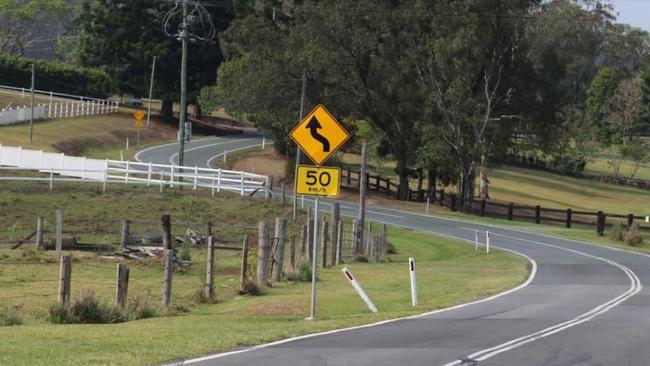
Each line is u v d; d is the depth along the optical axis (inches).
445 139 2354.8
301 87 2407.7
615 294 903.1
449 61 2278.5
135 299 740.0
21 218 1545.3
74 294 840.9
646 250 1626.5
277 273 987.9
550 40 2591.0
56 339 529.0
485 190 2691.9
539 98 2506.2
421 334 587.8
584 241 1755.7
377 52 2404.0
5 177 1772.9
